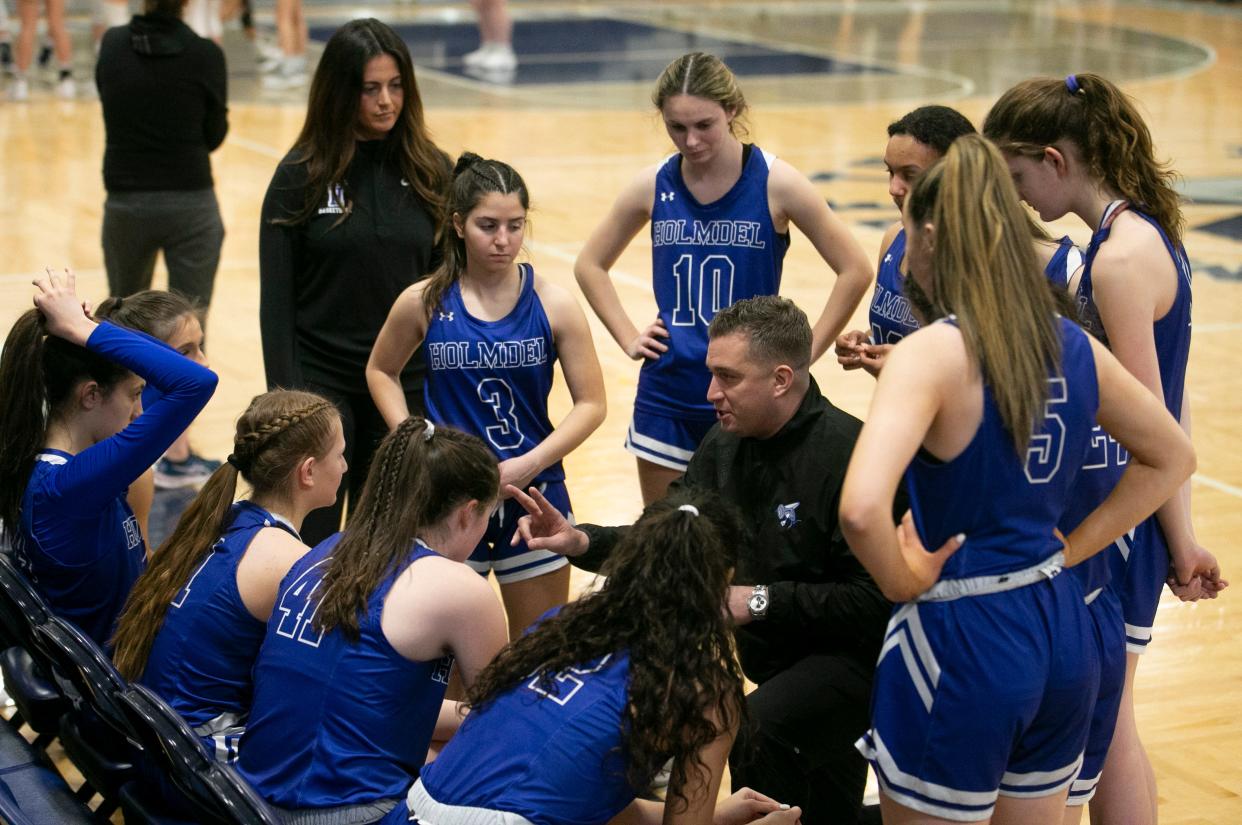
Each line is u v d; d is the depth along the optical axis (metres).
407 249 6.32
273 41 26.48
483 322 5.64
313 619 4.13
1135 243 4.35
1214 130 21.02
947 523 3.57
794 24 33.62
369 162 6.32
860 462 3.34
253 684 4.46
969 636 3.57
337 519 6.46
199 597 4.47
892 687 3.69
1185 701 6.40
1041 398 3.46
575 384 5.76
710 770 3.96
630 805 4.29
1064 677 3.64
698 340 6.30
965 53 29.06
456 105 22.19
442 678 4.20
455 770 3.86
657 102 5.99
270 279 6.29
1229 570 7.76
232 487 4.62
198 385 4.67
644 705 3.73
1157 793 5.59
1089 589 4.07
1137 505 3.76
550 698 3.83
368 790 4.05
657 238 6.36
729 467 4.82
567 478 8.84
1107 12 37.22
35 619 4.51
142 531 5.64
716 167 6.17
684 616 3.80
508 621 5.86
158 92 8.95
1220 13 37.22
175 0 8.88
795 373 4.62
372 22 6.17
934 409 3.41
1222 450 9.55
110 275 9.40
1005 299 3.43
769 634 4.81
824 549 4.65
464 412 5.73
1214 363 11.30
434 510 4.25
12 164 17.12
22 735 5.29
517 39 30.25
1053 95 4.43
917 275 3.64
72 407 4.80
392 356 5.84
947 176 3.48
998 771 3.66
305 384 6.36
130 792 4.36
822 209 6.16
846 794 5.02
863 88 24.55
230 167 17.36
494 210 5.42
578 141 19.69
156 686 4.49
